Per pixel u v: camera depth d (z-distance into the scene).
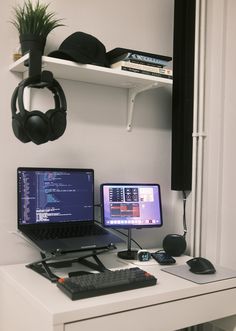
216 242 1.85
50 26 1.54
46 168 1.60
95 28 1.82
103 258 1.70
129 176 1.96
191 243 1.94
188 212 2.00
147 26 2.00
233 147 1.80
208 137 1.90
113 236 1.63
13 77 1.61
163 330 1.25
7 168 1.60
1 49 1.58
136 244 1.96
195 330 1.89
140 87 1.86
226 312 1.42
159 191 1.85
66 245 1.46
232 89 1.81
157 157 2.06
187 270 1.52
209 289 1.36
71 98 1.77
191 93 1.94
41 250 1.40
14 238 1.61
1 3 1.58
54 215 1.60
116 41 1.89
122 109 1.93
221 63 1.85
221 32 1.85
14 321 1.34
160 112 2.07
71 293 1.14
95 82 1.81
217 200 1.85
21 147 1.63
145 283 1.29
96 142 1.84
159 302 1.23
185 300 1.30
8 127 1.60
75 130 1.78
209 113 1.90
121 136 1.93
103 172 1.87
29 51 1.39
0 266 1.55
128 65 1.65
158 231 2.04
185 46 1.94
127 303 1.16
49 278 1.35
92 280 1.23
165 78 1.75
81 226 1.66
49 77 1.33
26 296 1.22
